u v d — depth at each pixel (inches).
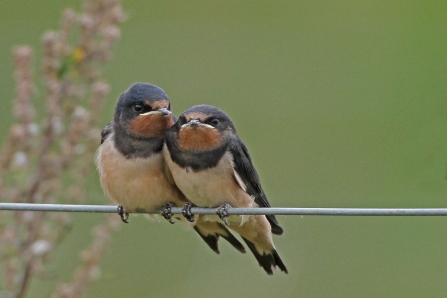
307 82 717.9
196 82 687.1
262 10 741.9
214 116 406.0
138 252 555.8
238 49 712.4
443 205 598.2
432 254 597.0
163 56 689.0
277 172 661.9
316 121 692.7
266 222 429.7
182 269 549.0
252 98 695.1
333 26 752.3
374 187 649.0
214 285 542.3
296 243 576.4
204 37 705.6
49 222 420.5
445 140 658.8
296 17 743.7
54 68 420.8
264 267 449.4
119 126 407.2
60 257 497.7
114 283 548.1
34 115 422.3
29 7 664.4
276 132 684.1
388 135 692.7
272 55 720.3
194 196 410.6
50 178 418.3
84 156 422.3
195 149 402.0
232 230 436.8
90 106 424.5
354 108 711.7
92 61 424.2
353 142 679.7
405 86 734.5
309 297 562.9
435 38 761.0
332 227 582.9
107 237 428.1
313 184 658.2
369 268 578.2
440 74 748.6
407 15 764.0
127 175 406.6
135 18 701.9
